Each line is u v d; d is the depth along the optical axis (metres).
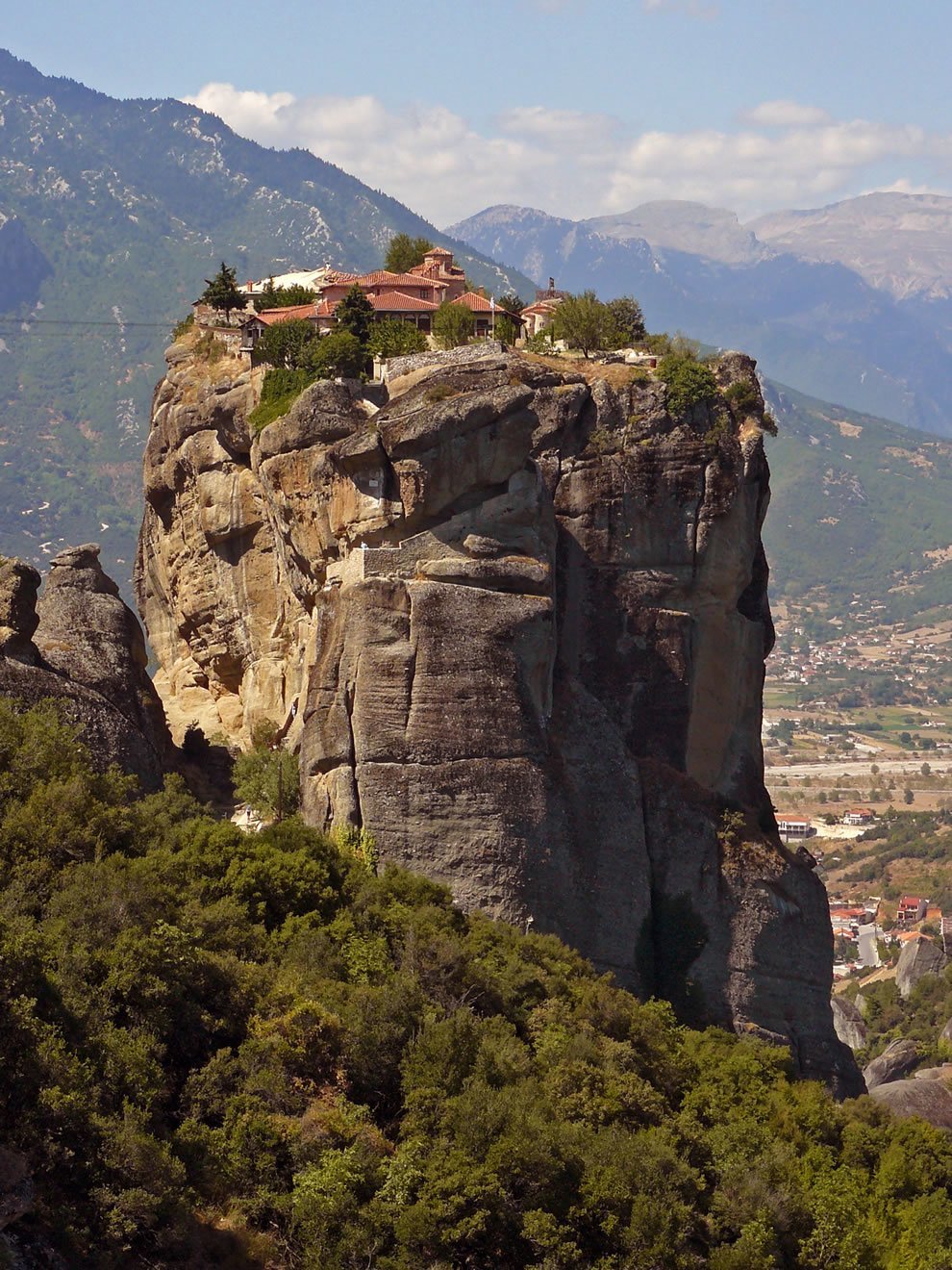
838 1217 106.56
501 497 130.62
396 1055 98.44
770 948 136.88
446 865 124.00
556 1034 110.00
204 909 104.69
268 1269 83.69
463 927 119.94
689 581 142.25
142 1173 80.88
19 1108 79.94
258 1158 87.62
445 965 110.19
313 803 125.69
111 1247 78.38
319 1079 95.56
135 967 91.44
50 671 124.81
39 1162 79.00
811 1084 127.19
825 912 140.50
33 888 98.69
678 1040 121.25
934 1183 121.75
